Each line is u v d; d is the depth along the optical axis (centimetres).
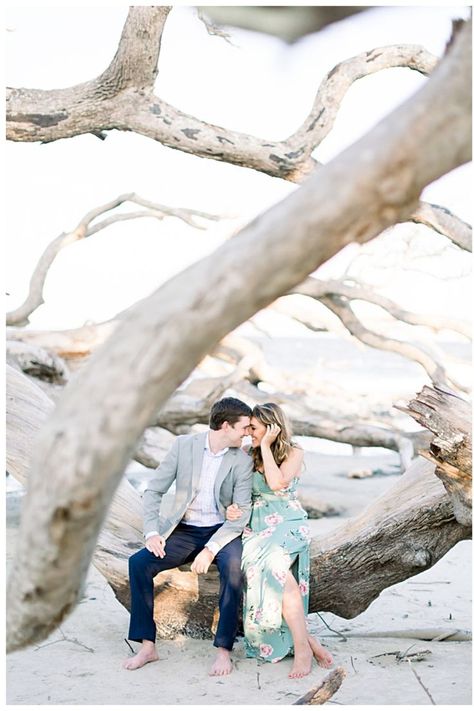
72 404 133
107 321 892
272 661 405
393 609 499
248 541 416
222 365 1190
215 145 552
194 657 413
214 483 426
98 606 506
